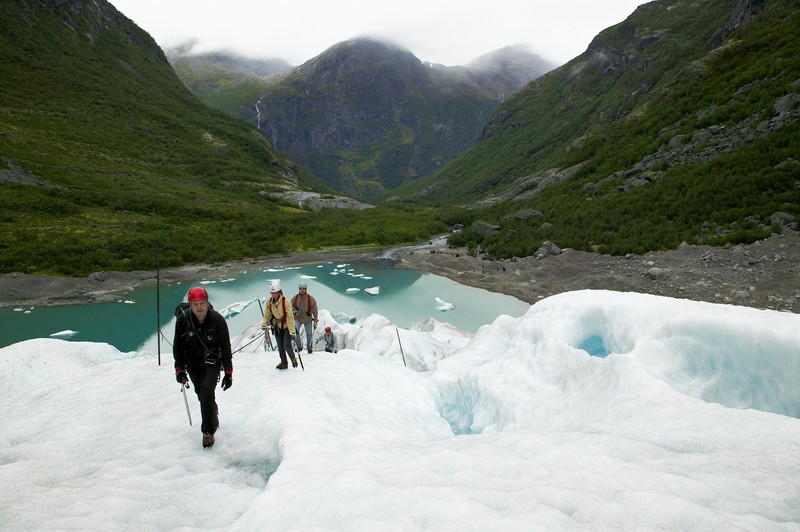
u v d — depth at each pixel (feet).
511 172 397.60
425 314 86.22
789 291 61.93
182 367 15.62
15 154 213.46
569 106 445.78
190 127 368.68
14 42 336.49
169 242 148.97
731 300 63.87
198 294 14.89
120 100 349.20
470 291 101.55
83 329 82.74
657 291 73.72
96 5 468.34
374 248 177.27
